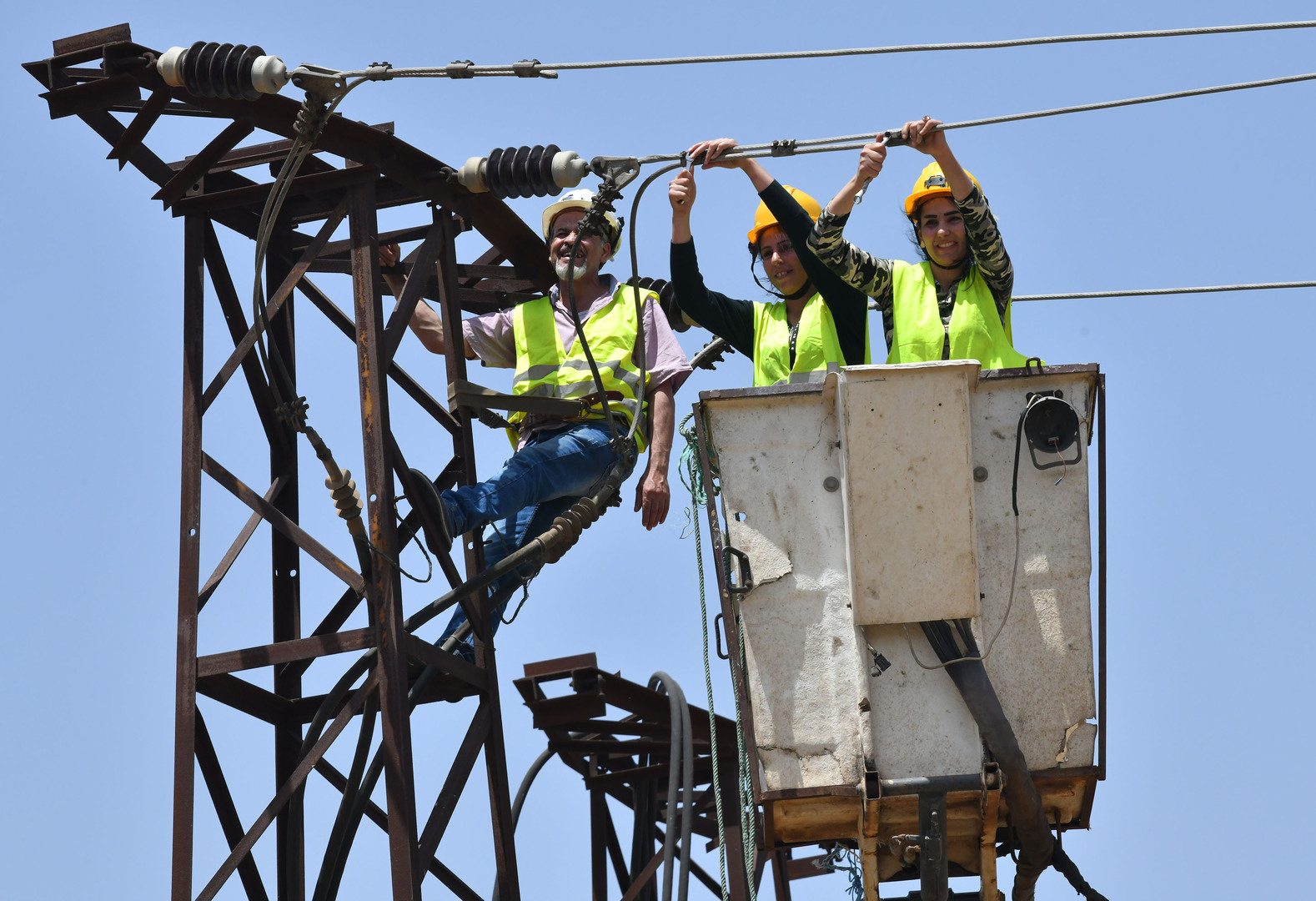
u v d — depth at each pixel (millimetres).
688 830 16031
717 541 12172
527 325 15227
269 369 13406
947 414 11664
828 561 12062
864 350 14203
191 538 13914
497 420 15336
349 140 14289
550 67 13234
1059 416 12016
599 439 14727
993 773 11680
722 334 14969
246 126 14039
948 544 11711
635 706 17906
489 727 14695
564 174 14188
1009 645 11914
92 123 13969
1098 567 11992
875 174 13039
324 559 13805
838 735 11875
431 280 15953
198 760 13898
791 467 12203
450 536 14312
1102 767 11805
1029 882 12438
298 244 15602
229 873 13203
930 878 11711
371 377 13938
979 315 13039
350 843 13859
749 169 13977
